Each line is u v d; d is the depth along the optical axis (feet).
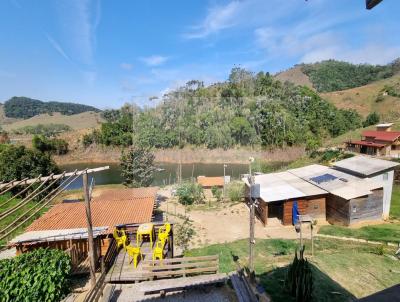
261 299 29.68
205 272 37.65
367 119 241.14
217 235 66.03
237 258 46.65
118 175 169.99
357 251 48.08
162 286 32.78
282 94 215.10
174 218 76.95
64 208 56.49
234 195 85.35
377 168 78.69
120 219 49.42
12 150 100.27
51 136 279.08
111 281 35.78
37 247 42.93
